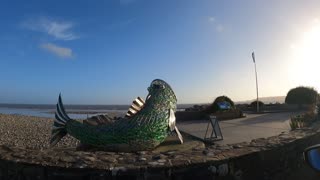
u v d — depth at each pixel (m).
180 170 3.48
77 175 3.41
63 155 3.89
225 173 3.67
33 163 3.54
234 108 15.79
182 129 11.08
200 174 3.54
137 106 5.65
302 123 8.40
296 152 4.73
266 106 21.67
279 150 4.30
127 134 5.20
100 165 3.45
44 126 28.55
